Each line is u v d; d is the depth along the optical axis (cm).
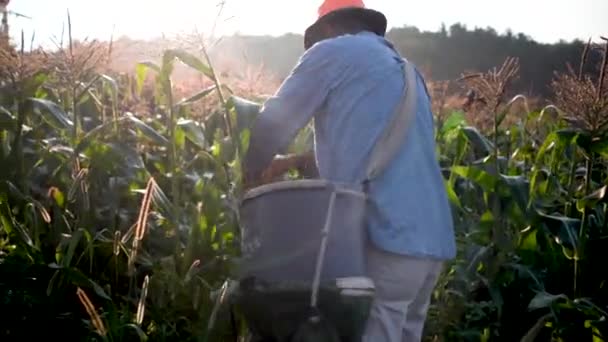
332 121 407
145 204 457
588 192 558
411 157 408
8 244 521
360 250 387
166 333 498
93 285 477
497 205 550
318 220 379
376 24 434
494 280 545
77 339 493
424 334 532
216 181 525
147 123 658
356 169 399
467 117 771
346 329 376
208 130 593
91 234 532
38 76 560
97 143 551
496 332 550
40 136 584
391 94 405
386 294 405
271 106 405
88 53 553
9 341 489
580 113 546
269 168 435
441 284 539
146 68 555
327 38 436
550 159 631
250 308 383
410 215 401
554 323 525
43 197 555
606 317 510
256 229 386
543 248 549
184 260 518
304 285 373
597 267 539
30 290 491
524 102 708
